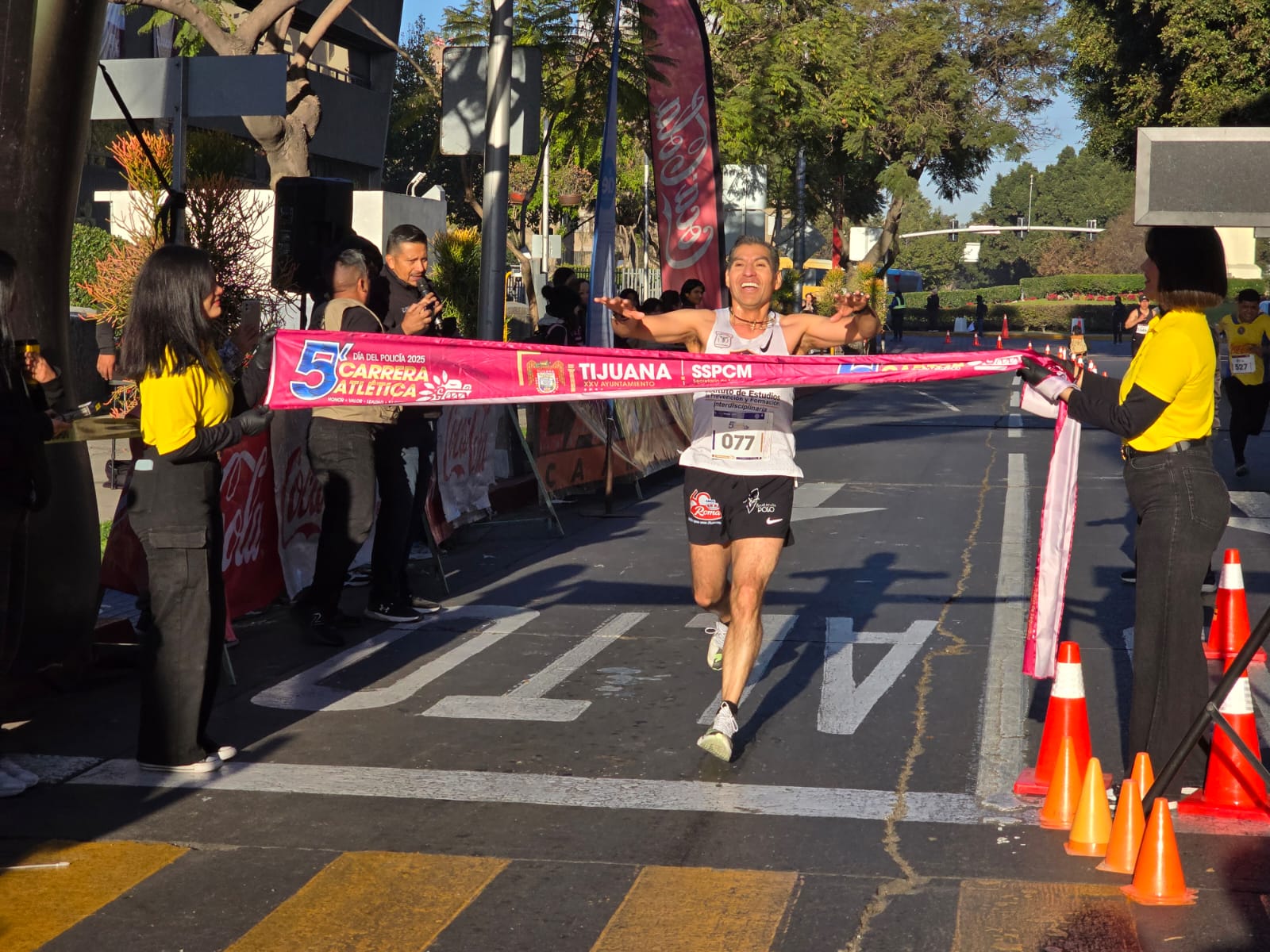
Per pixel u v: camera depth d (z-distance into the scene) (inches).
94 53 247.1
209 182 402.3
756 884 168.1
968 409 927.7
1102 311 3021.7
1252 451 661.3
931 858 175.9
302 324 423.2
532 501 511.5
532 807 196.2
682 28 612.7
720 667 264.7
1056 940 151.9
